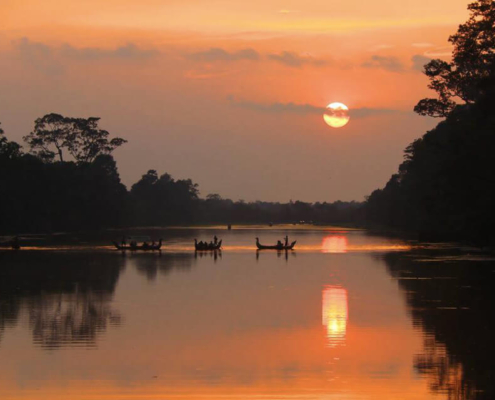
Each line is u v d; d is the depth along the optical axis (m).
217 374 52.44
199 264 147.62
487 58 170.50
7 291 97.44
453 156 162.62
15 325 70.44
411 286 102.25
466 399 46.62
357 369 53.56
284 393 47.94
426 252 186.25
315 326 69.88
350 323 71.38
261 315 76.25
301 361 55.97
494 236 173.62
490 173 154.62
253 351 59.31
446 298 88.88
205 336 65.19
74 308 81.12
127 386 49.47
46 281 111.25
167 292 96.31
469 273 122.00
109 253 187.38
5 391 48.41
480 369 53.31
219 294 93.94
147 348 60.34
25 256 173.00
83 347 60.72
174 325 70.44
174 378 51.38
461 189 161.88
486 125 157.00
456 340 63.19
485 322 71.50
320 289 99.31
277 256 175.00
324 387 49.28
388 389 48.69
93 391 48.47
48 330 67.81
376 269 132.00
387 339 63.72
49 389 48.84
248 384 49.94
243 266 141.88
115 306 82.81
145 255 179.75
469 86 185.75
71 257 170.38
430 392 48.03
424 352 58.66
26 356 57.53
